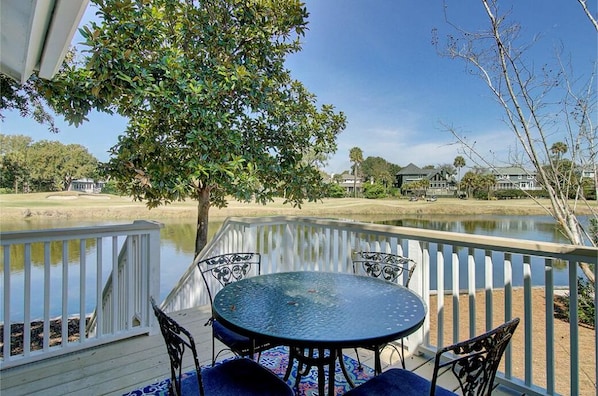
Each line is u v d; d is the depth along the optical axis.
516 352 3.13
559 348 3.15
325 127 5.00
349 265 3.14
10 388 2.07
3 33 2.15
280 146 4.63
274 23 4.27
